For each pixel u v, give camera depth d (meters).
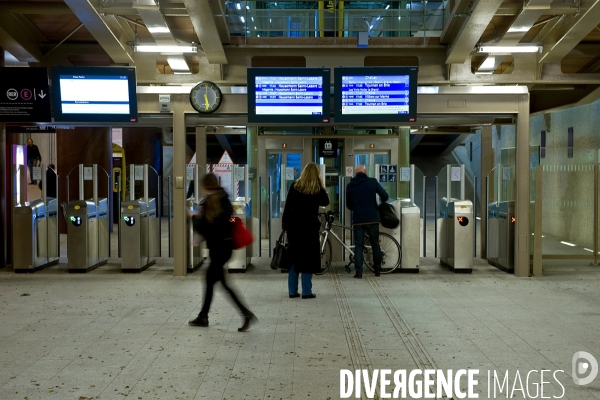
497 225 11.20
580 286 9.26
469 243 10.56
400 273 10.53
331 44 10.42
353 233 10.50
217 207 6.53
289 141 16.14
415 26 10.34
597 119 13.40
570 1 8.83
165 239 16.42
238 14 10.30
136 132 21.27
